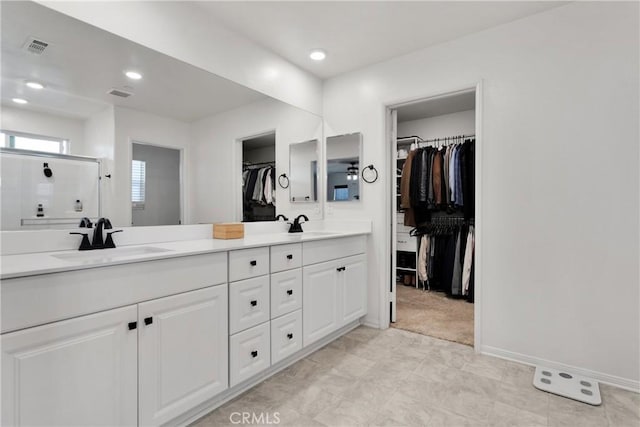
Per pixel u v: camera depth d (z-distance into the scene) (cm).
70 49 153
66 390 110
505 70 213
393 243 280
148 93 181
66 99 153
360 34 226
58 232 150
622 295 179
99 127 164
